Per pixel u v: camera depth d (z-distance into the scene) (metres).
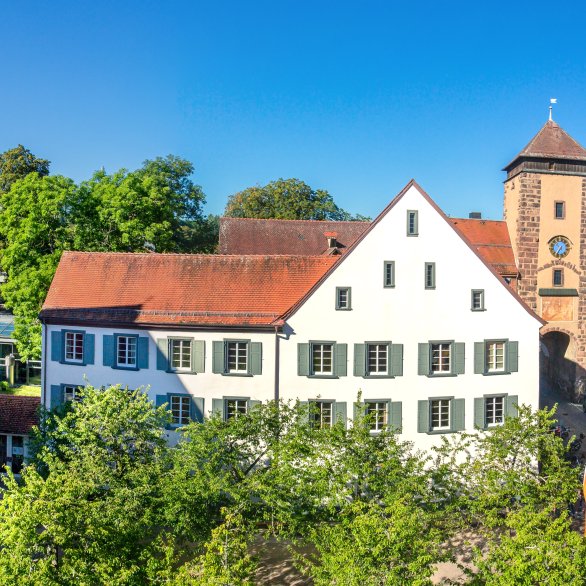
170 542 18.45
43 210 40.44
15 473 33.06
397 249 30.66
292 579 23.59
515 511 20.66
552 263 47.22
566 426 42.69
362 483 21.52
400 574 16.03
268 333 30.27
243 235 49.09
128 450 22.30
